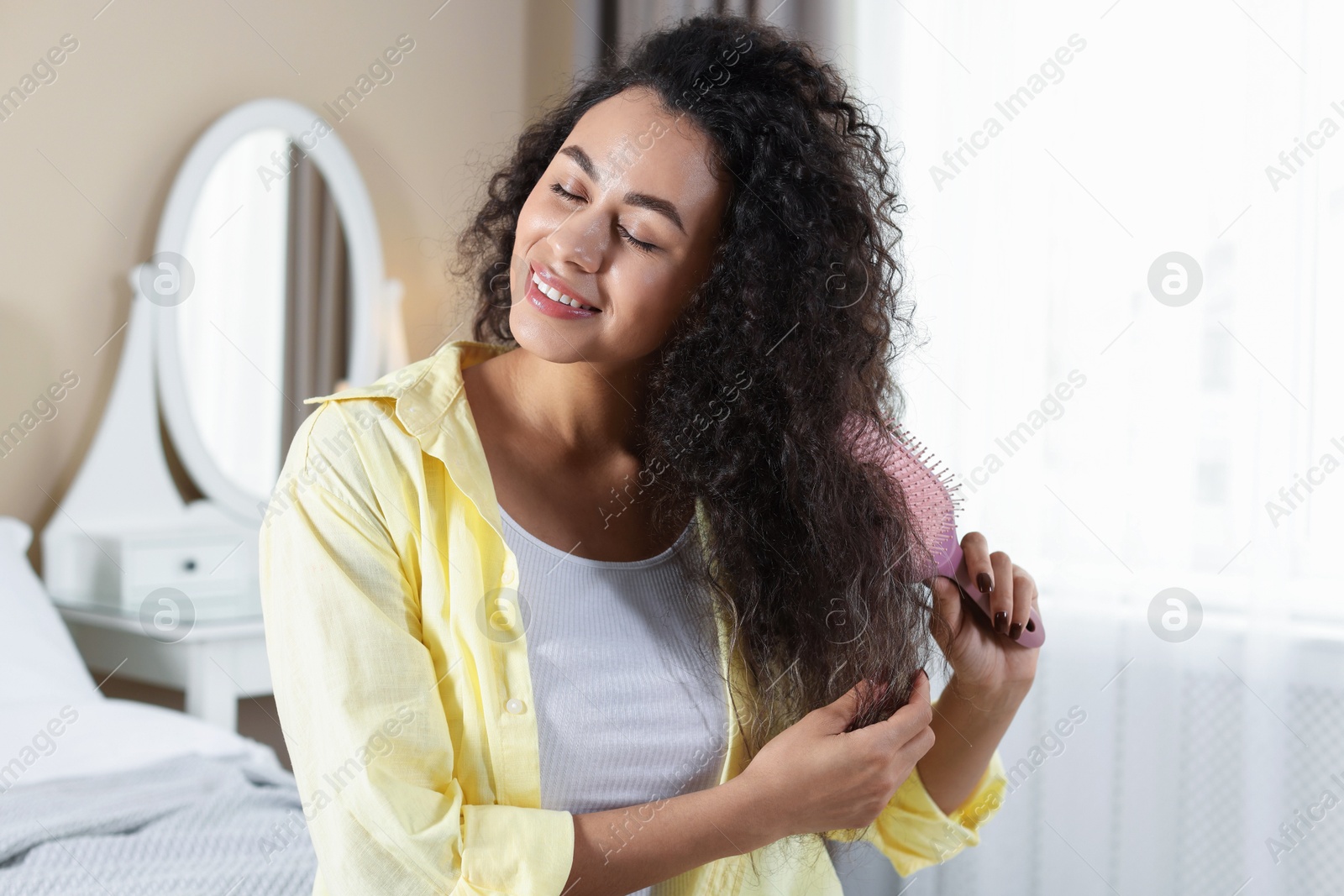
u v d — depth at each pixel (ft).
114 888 3.38
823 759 2.15
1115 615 5.87
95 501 6.48
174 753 4.74
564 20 8.36
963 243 6.28
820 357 2.61
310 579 1.98
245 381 7.05
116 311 6.60
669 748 2.32
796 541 2.56
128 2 6.52
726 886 2.46
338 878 1.91
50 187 6.29
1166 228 5.74
